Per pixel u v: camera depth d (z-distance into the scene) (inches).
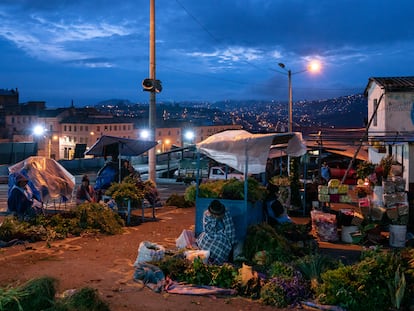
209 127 4224.9
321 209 509.0
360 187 533.6
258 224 390.6
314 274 309.9
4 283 309.9
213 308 274.2
